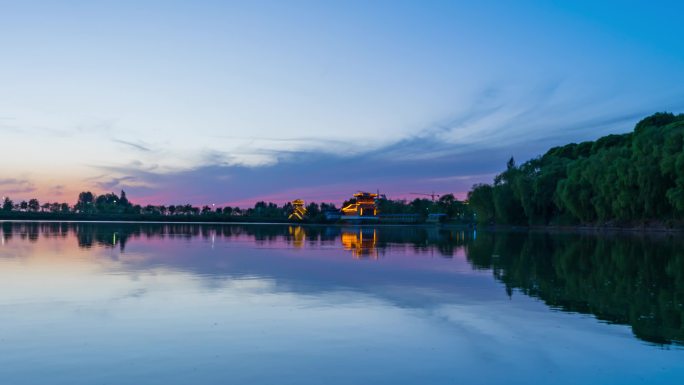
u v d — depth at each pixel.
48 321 15.91
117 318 16.39
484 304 19.22
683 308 18.48
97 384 10.56
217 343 13.59
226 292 21.45
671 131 83.62
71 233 79.12
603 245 53.22
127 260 34.66
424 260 36.75
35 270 28.42
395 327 15.55
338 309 18.12
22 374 11.12
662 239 64.44
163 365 11.77
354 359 12.38
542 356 12.74
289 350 13.04
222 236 78.31
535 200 119.50
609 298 20.58
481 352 13.05
